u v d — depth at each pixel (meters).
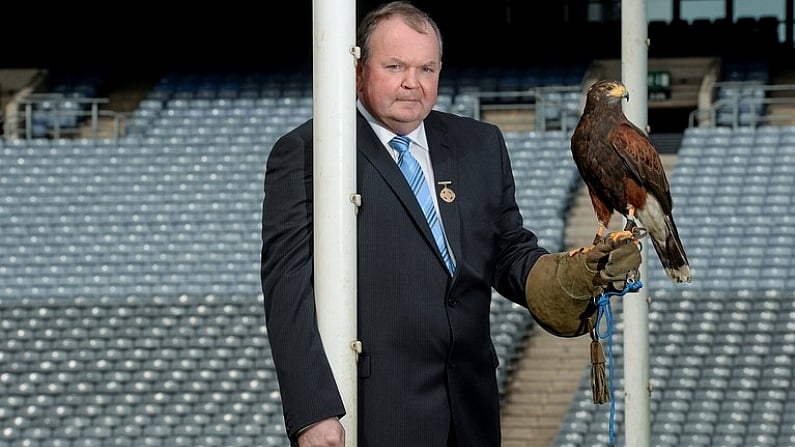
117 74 20.75
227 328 13.66
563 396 12.57
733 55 20.12
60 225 15.92
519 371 12.88
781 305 13.21
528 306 3.30
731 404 12.21
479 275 3.22
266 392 12.95
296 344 3.06
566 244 15.12
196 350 13.48
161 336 13.65
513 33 20.97
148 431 12.72
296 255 3.18
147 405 12.95
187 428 12.66
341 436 3.00
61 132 19.22
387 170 3.20
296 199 3.21
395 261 3.15
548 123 18.70
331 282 3.12
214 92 20.00
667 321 13.16
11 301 14.24
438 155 3.29
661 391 12.39
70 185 16.72
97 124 19.36
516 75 20.06
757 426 11.91
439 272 3.17
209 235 15.63
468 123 3.42
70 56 21.12
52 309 14.05
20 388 13.22
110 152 17.30
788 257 14.14
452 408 3.17
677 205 15.21
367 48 3.20
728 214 15.02
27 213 16.19
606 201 3.20
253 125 18.16
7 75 20.03
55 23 21.14
